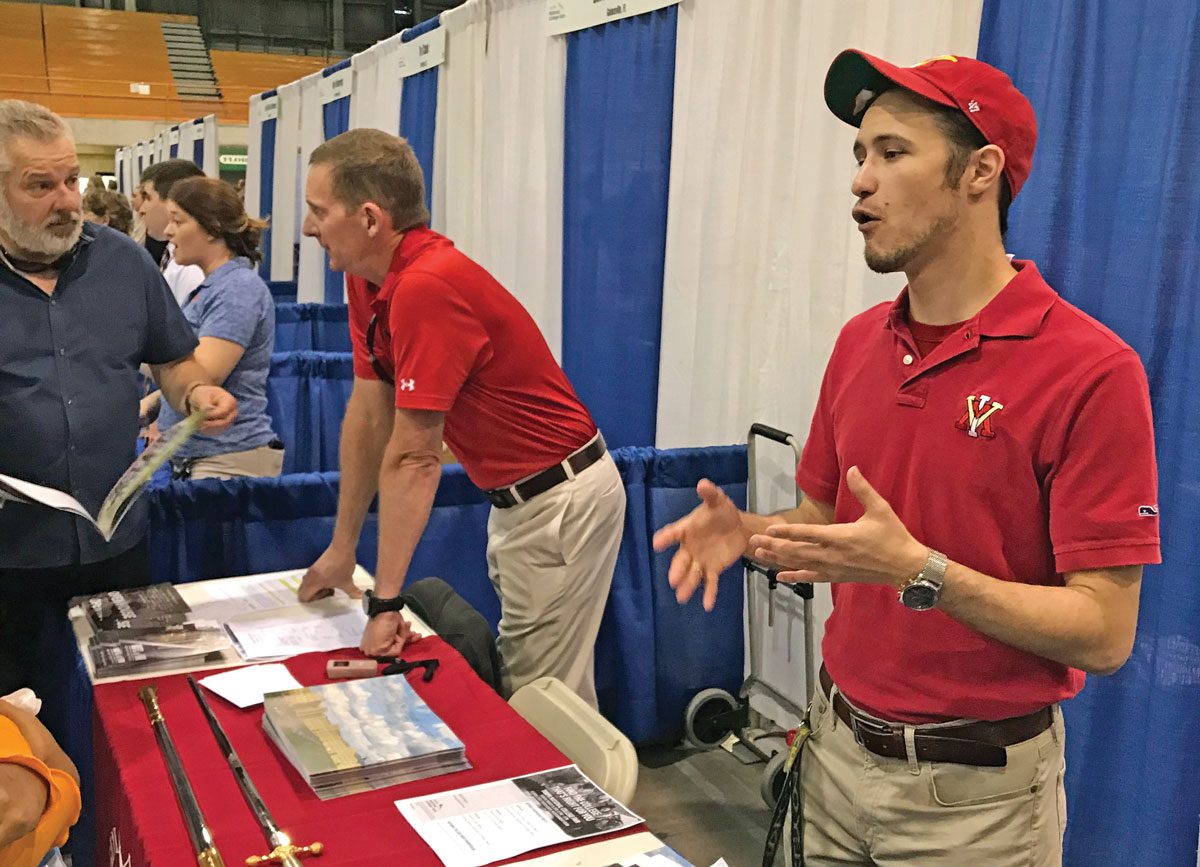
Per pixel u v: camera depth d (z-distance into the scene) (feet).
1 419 5.78
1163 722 5.49
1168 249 5.41
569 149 11.32
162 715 4.84
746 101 8.87
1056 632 3.33
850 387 4.13
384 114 17.48
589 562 6.57
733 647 9.07
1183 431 5.37
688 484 8.65
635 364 10.45
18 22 52.29
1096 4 5.75
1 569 6.04
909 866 3.94
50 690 6.39
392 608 5.60
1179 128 5.29
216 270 8.83
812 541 3.31
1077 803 6.05
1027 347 3.52
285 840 3.76
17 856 3.50
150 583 6.95
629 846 3.82
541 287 12.32
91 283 6.04
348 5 55.57
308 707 4.68
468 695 5.11
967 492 3.62
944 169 3.53
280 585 6.77
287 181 24.45
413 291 5.49
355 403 6.38
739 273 9.05
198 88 51.49
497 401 6.14
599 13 10.39
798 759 4.47
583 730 4.93
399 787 4.21
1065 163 5.94
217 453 9.00
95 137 47.26
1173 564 5.44
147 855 3.73
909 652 3.85
